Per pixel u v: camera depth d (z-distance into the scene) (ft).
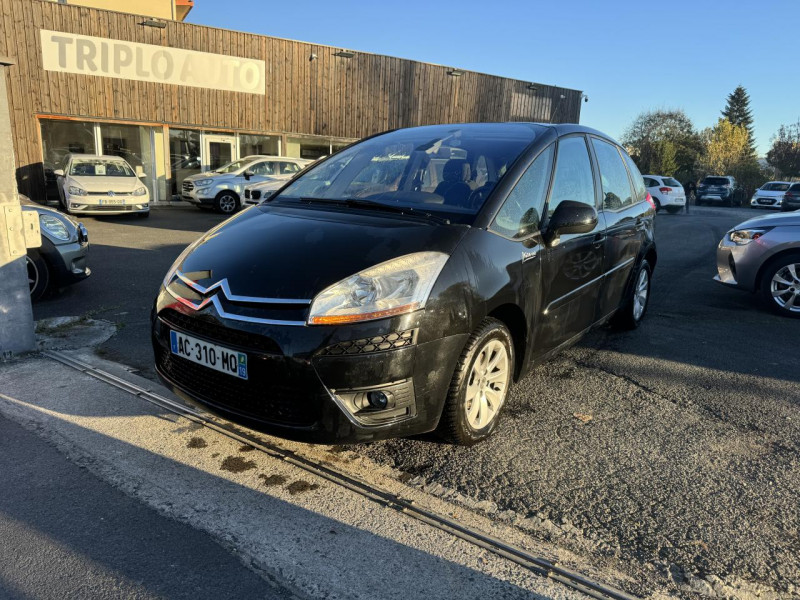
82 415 10.33
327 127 62.44
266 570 6.70
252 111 58.03
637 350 15.07
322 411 7.64
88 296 19.31
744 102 231.91
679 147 156.46
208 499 8.04
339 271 8.05
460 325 8.34
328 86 61.62
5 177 12.45
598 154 13.92
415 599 6.32
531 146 11.09
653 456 9.56
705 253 34.09
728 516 7.95
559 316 11.35
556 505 8.12
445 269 8.31
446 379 8.36
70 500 7.89
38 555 6.82
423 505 8.05
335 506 7.97
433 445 9.74
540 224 10.58
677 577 6.76
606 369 13.62
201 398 8.64
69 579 6.45
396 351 7.71
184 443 9.51
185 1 86.74
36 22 46.83
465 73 69.77
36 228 13.01
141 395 11.16
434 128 13.09
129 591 6.31
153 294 19.81
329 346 7.52
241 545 7.11
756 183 128.57
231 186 48.93
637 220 15.56
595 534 7.50
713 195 103.45
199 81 54.70
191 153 56.44
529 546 7.26
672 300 21.30
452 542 7.30
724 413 11.30
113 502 7.89
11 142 12.42
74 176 41.81
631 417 11.02
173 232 36.42
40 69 47.62
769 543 7.39
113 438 9.59
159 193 55.26
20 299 12.99
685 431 10.49
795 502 8.32
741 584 6.66
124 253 27.94
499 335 9.40
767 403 11.82
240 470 8.79
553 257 10.66
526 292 9.77
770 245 19.06
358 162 12.21
